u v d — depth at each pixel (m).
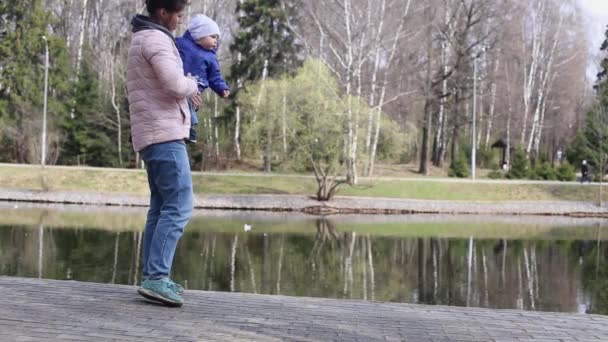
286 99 31.92
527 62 50.88
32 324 3.86
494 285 14.54
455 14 42.03
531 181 36.06
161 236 4.50
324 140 31.53
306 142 31.39
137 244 18.58
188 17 40.19
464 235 23.31
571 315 5.00
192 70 4.94
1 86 42.22
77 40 49.75
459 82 43.28
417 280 15.02
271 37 42.84
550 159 58.12
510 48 46.09
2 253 16.48
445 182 34.75
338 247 19.83
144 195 32.62
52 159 41.22
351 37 34.31
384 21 37.03
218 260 16.83
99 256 16.39
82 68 43.59
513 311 5.12
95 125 42.78
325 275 15.34
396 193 33.31
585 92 57.69
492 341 4.09
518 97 51.56
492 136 58.69
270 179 35.09
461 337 4.16
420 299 12.93
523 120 50.12
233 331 3.96
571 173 40.47
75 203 31.92
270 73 43.09
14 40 42.94
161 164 4.45
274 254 18.14
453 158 46.09
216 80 5.09
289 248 19.31
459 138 51.59
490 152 49.47
